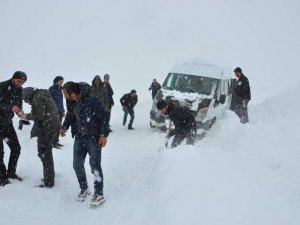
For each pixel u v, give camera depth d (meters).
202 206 4.49
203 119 10.47
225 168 5.63
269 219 4.13
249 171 5.60
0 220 4.82
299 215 4.21
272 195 4.77
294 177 5.31
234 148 6.89
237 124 8.59
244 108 10.65
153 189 5.61
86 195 5.73
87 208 5.41
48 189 5.91
